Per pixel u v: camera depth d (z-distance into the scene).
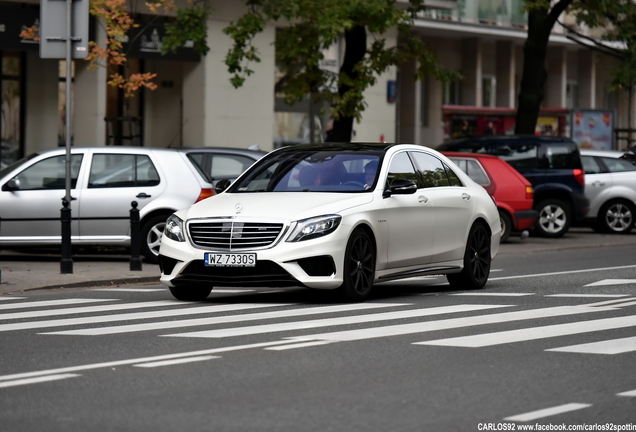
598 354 14.23
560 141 42.44
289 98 43.94
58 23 26.98
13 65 46.91
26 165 29.38
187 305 20.17
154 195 29.62
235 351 14.49
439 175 23.06
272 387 12.04
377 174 21.22
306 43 42.72
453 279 23.44
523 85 49.06
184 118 50.94
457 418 10.52
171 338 15.77
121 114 50.50
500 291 22.95
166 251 20.23
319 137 57.62
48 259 31.30
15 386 12.24
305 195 20.48
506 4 69.12
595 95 83.06
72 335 16.25
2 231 29.06
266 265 19.41
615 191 44.81
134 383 12.32
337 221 19.73
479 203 23.78
